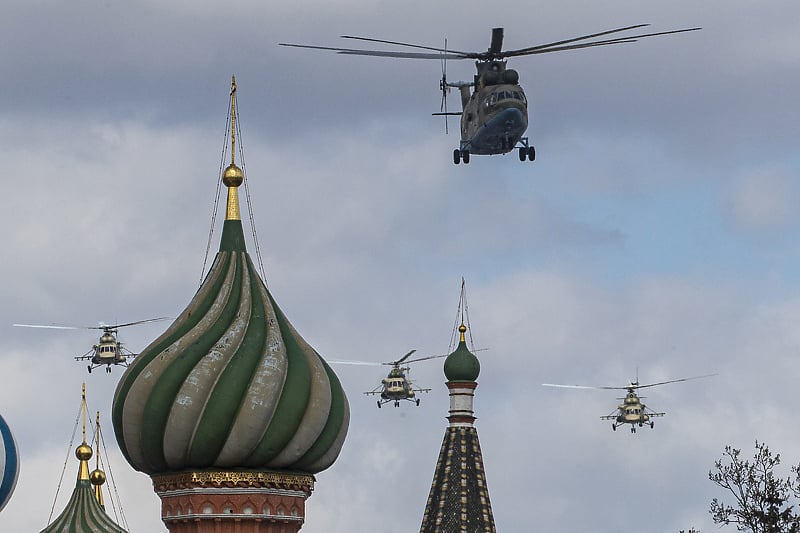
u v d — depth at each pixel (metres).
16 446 183.25
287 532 185.75
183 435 181.38
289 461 184.12
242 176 196.00
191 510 183.62
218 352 183.50
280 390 182.88
